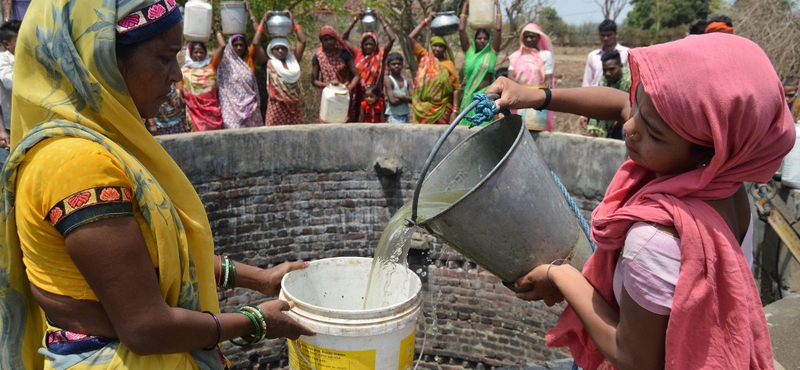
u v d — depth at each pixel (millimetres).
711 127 1290
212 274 1840
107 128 1570
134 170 1504
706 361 1385
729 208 1498
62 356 1570
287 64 6648
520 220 1861
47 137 1479
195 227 1751
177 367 1646
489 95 2008
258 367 5812
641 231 1396
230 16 6398
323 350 2209
